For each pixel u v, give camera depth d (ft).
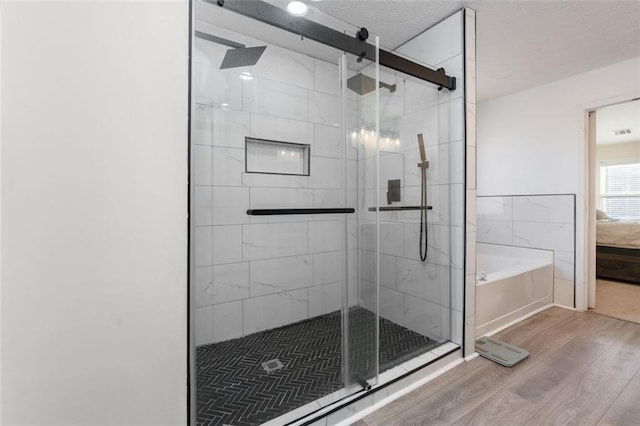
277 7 4.59
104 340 2.24
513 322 8.25
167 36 2.49
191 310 3.24
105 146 2.21
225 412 4.54
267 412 4.53
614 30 6.91
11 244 1.91
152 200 2.43
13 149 1.90
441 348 6.33
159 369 2.49
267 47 5.82
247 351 6.22
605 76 8.74
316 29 4.96
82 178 2.13
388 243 7.45
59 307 2.06
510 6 6.12
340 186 6.15
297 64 6.18
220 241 6.11
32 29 1.95
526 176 10.53
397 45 7.66
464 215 6.34
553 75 9.39
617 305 9.66
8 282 1.90
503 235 11.16
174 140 2.53
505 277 8.04
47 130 2.01
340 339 5.91
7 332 1.91
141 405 2.41
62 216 2.06
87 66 2.14
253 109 6.46
